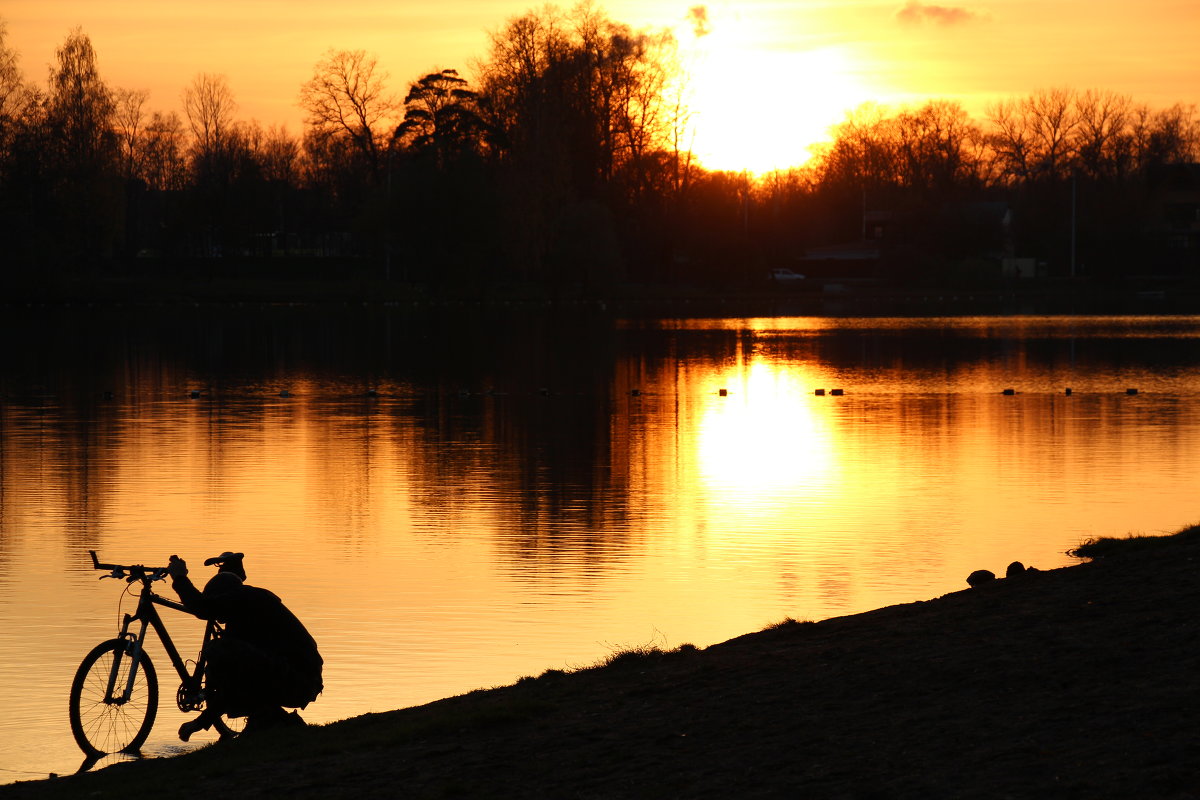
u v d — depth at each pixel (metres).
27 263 112.06
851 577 18.83
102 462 30.14
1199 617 11.38
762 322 96.25
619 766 9.15
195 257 147.50
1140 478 27.59
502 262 119.00
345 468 29.36
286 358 62.94
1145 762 8.20
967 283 152.75
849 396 46.06
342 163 153.38
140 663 11.86
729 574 19.08
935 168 196.50
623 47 132.00
